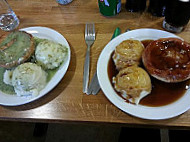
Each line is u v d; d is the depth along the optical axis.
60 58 0.76
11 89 0.74
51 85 0.71
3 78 0.78
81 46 0.85
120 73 0.68
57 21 0.97
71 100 0.71
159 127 0.64
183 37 0.81
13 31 0.90
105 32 0.89
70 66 0.80
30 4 1.08
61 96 0.73
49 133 1.27
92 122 0.66
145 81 0.63
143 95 0.65
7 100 0.70
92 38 0.86
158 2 0.84
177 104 0.62
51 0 1.08
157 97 0.65
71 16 0.98
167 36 0.77
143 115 0.61
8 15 0.99
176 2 0.71
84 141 1.23
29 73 0.70
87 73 0.76
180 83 0.67
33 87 0.70
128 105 0.64
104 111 0.67
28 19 1.00
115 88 0.68
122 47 0.71
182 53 0.66
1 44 0.82
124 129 1.03
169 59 0.65
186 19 0.76
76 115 0.68
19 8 1.07
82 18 0.96
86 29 0.89
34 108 0.71
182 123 0.62
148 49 0.69
